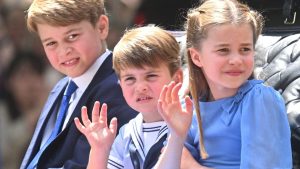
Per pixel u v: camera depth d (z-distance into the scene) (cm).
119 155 690
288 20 880
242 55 604
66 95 809
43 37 767
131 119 723
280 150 575
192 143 658
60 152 751
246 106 596
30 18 764
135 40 658
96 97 744
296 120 697
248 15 611
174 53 675
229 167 609
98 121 617
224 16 606
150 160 649
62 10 736
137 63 649
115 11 1027
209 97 657
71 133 746
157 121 676
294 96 723
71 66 766
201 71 653
